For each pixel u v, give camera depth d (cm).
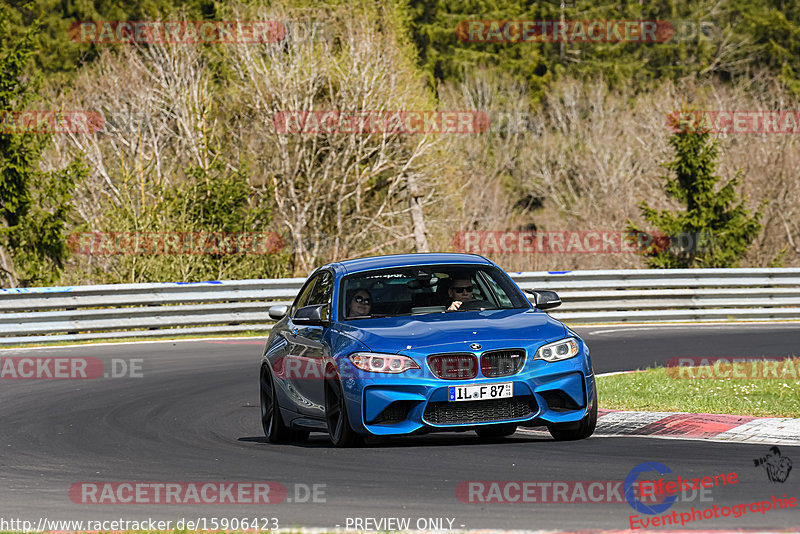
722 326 8162
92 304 7662
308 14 16525
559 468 2834
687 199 14075
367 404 3138
